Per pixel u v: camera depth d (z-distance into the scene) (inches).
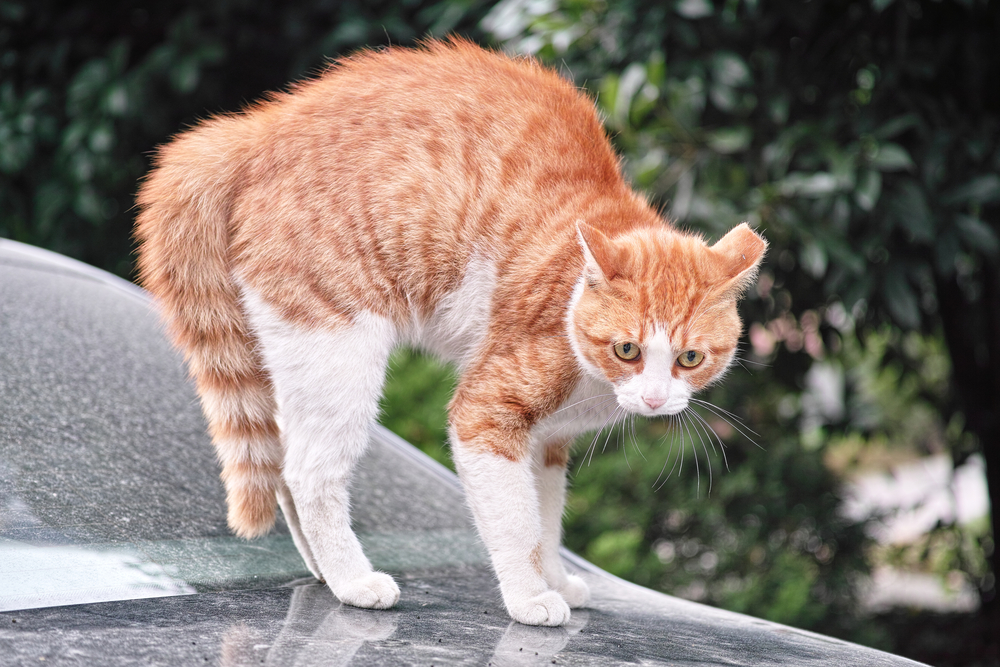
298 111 87.8
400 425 189.6
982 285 180.4
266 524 82.1
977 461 244.4
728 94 136.0
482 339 87.2
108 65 165.6
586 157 92.7
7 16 170.4
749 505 208.4
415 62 93.0
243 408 83.4
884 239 136.0
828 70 152.1
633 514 208.7
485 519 80.7
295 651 58.6
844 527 217.8
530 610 74.6
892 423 235.9
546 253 86.2
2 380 83.7
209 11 173.9
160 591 68.4
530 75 95.8
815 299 165.5
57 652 54.4
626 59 141.8
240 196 84.9
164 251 85.0
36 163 179.8
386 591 74.5
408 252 84.9
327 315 82.3
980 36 144.9
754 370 188.7
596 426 92.4
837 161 130.4
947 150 138.3
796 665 67.8
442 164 86.2
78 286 110.0
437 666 58.6
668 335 82.4
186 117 185.2
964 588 233.1
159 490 80.1
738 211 140.9
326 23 174.4
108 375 92.4
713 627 79.0
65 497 73.3
